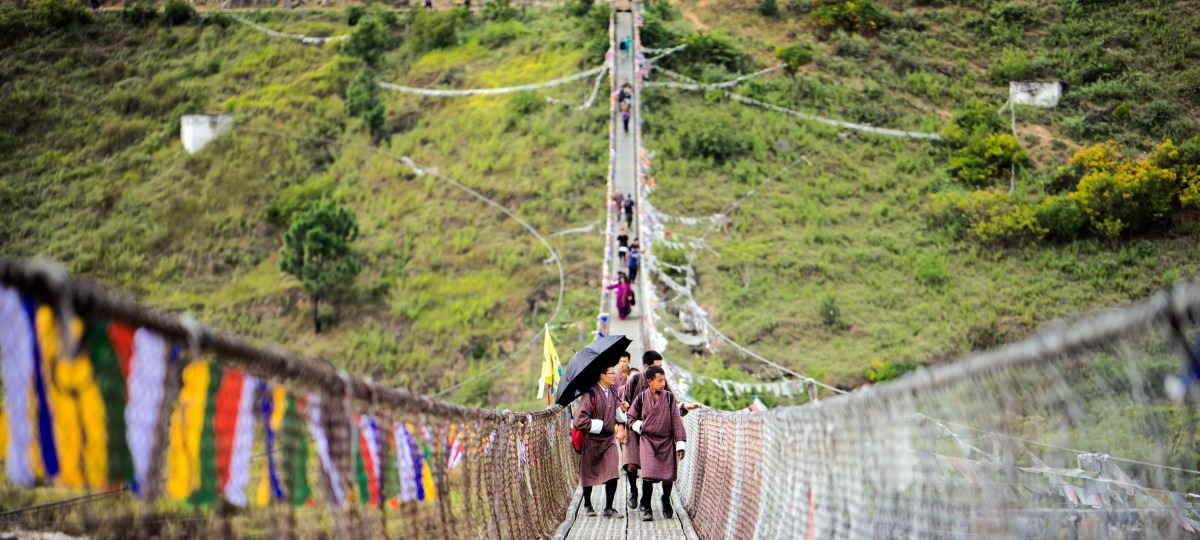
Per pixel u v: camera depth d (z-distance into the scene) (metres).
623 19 65.62
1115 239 38.16
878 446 4.34
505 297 38.88
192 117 55.41
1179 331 2.45
